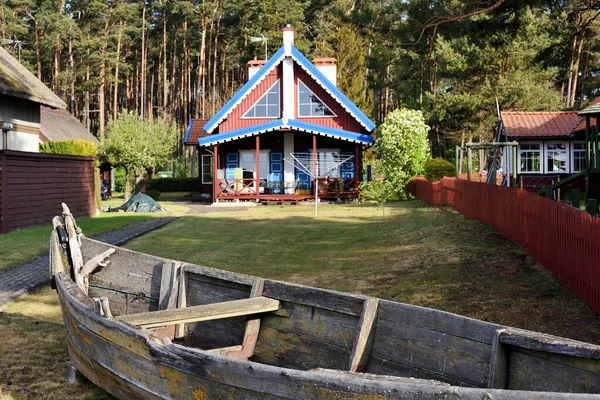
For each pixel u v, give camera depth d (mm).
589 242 7492
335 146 33469
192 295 6809
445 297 8469
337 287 9766
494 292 8500
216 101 57219
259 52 58656
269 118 33250
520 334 3959
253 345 6020
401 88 41469
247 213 25297
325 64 35094
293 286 5777
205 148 35500
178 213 26266
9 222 17703
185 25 66812
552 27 20984
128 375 4988
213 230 18984
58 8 60062
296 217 22484
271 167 34344
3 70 22484
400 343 4918
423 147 28844
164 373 4531
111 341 5109
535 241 10258
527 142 28500
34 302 9195
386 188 22641
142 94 62938
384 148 28766
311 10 64000
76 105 69062
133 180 49500
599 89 54156
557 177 28312
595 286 7266
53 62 61656
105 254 7652
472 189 16656
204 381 4203
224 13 66125
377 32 19922
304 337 5668
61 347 7039
